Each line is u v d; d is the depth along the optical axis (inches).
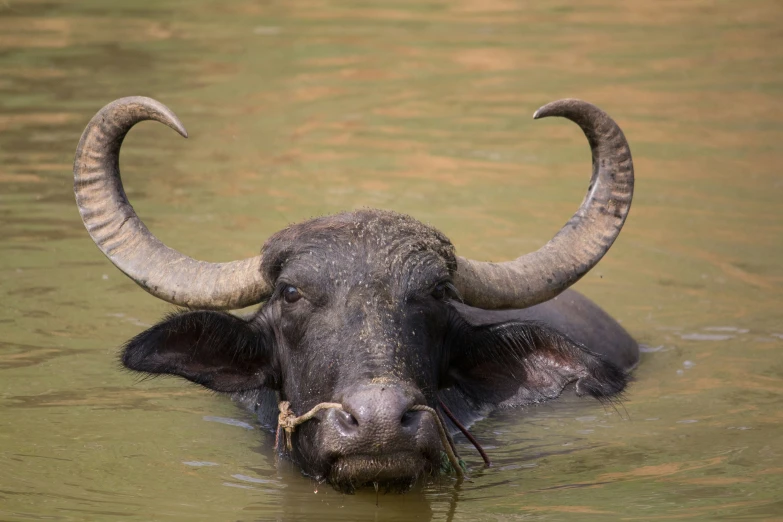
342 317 876.0
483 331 987.9
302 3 3211.1
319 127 2160.4
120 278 1434.5
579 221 995.9
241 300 946.1
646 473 959.0
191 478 941.8
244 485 928.9
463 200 1772.9
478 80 2507.4
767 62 2674.7
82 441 1016.9
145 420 1076.5
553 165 1971.0
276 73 2518.5
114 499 892.6
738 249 1579.7
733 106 2330.2
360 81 2480.3
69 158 1889.8
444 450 906.1
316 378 874.8
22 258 1481.3
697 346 1282.0
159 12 3036.4
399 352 856.3
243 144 2039.9
